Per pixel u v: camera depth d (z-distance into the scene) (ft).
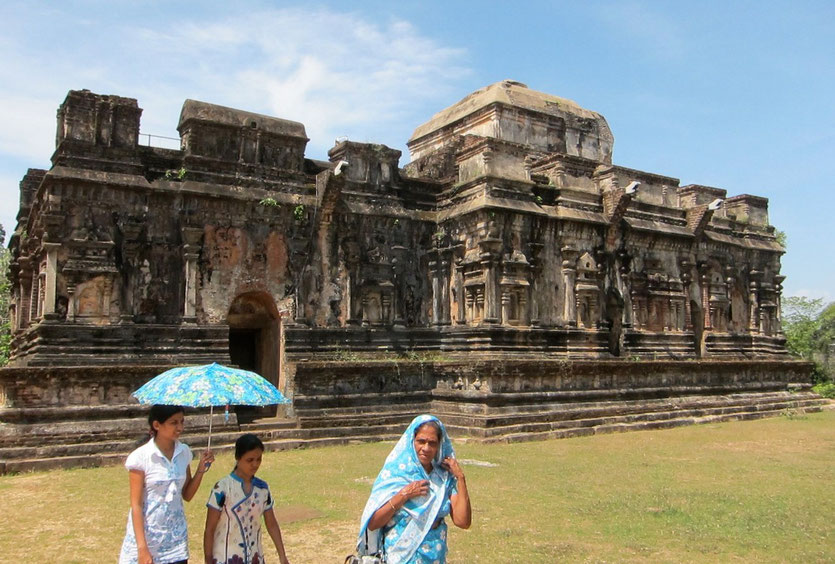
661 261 90.43
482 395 66.28
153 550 18.56
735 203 106.22
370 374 68.95
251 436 20.39
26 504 38.93
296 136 71.61
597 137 111.55
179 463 19.63
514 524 33.45
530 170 84.79
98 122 62.23
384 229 76.23
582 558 28.32
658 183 92.58
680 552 29.30
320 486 42.63
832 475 46.55
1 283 116.26
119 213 62.39
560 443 62.80
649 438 66.39
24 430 53.11
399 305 76.28
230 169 68.08
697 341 94.99
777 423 80.02
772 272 105.91
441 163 91.25
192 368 21.67
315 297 71.41
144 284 62.90
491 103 99.96
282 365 68.74
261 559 20.11
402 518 17.60
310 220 71.51
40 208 65.87
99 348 59.88
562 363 71.46
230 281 66.90
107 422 56.18
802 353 133.18
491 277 72.59
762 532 32.24
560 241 79.15
